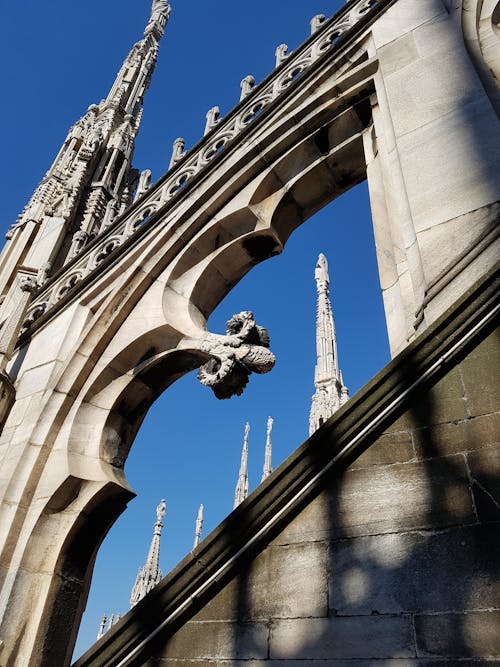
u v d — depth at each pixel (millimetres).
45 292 8859
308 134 6512
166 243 7098
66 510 5602
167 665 2582
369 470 2600
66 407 6324
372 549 2365
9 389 6848
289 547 2611
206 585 2725
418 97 4668
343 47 6562
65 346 7039
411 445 2559
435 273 3303
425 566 2191
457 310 2738
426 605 2094
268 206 6730
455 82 4488
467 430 2443
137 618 2797
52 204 12305
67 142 15523
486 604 1978
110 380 6539
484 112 4016
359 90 5945
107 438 6227
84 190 12938
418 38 5414
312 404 22672
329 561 2449
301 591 2438
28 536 5324
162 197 8055
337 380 23516
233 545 2736
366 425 2709
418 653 2000
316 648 2229
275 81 7910
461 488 2303
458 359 2678
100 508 5695
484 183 3531
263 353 5398
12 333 7324
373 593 2244
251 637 2436
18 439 6184
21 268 9953
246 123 7766
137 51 19938
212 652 2496
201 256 6992
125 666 2680
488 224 3225
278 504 2719
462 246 3287
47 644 4922
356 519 2490
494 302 2668
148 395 6574
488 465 2293
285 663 2264
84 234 10695
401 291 4070
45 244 11039
